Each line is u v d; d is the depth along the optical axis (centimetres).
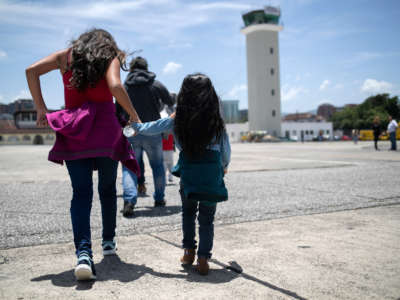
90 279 209
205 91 217
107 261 243
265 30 6619
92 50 217
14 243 283
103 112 224
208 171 218
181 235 308
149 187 617
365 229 321
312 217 371
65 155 216
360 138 4247
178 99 222
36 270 225
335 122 9594
